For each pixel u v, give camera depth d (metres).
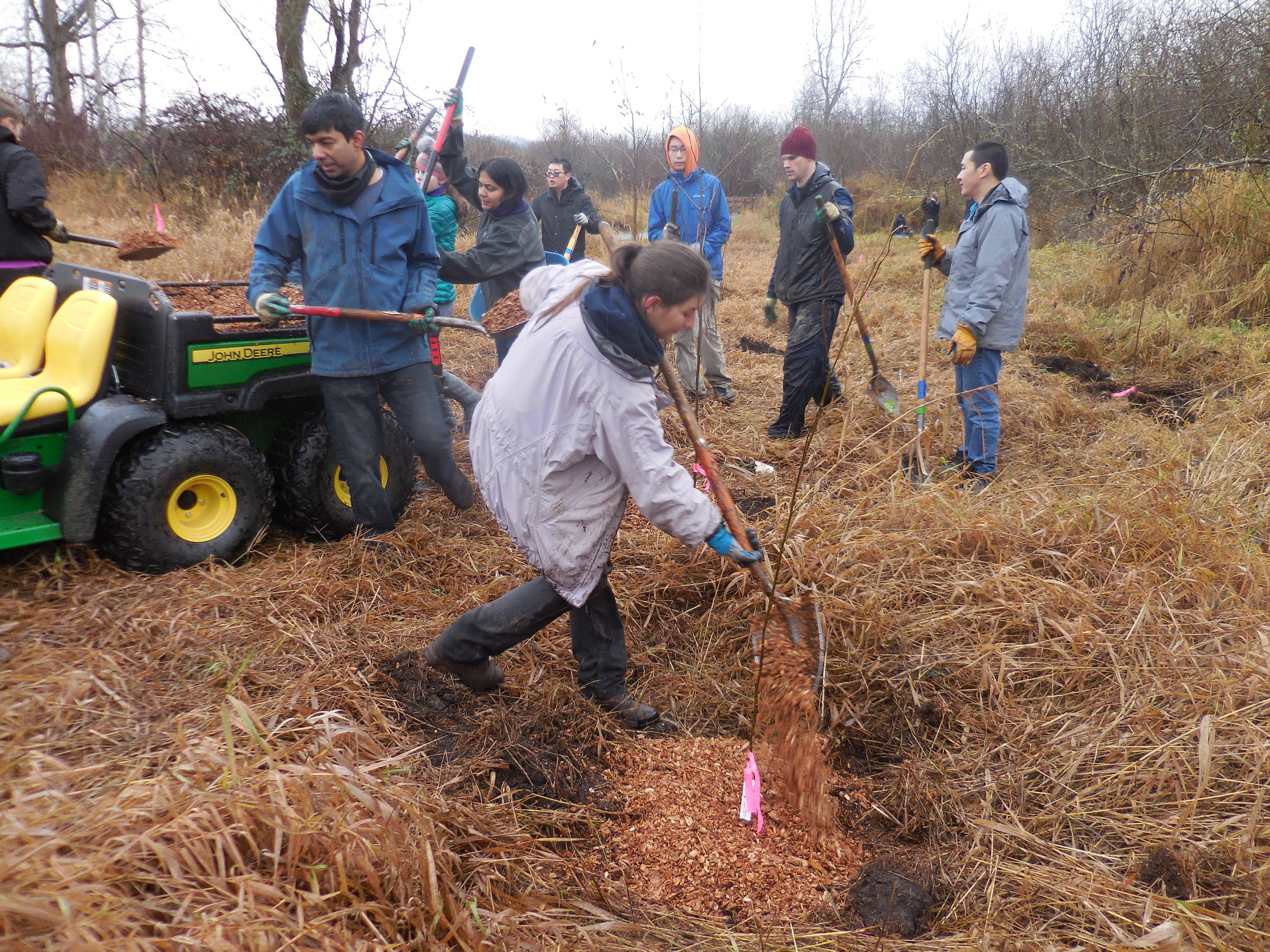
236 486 3.59
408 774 2.45
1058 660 2.97
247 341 3.57
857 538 3.71
